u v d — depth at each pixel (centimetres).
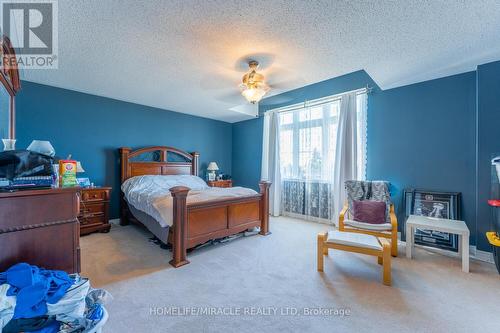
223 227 294
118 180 410
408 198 315
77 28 195
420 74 290
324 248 250
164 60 257
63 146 351
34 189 137
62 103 351
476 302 175
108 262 244
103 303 124
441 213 288
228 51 237
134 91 366
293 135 464
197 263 244
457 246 272
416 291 191
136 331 145
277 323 153
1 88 199
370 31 200
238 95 387
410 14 176
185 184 420
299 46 226
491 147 248
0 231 122
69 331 102
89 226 336
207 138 551
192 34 205
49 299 106
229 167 596
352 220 293
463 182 281
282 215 481
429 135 306
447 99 294
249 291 191
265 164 501
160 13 176
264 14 178
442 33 201
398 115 332
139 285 199
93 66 273
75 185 162
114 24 189
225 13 176
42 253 136
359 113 370
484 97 254
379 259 244
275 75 304
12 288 104
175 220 238
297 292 190
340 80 327
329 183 409
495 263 227
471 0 159
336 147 385
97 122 386
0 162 134
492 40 210
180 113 501
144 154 440
